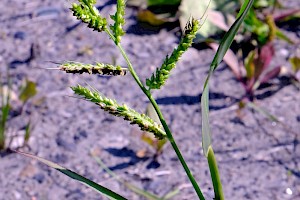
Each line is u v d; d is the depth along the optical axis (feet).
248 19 2.53
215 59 0.92
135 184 1.95
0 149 2.08
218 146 2.10
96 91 0.92
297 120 2.19
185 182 1.96
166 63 0.90
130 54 2.56
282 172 1.98
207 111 0.95
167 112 2.25
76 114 2.25
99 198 1.90
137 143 2.11
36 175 1.99
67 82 2.42
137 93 2.35
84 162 2.04
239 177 1.97
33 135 2.15
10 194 1.92
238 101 2.29
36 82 2.41
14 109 2.26
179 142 2.12
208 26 2.57
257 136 2.13
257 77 2.28
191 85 2.38
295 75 2.37
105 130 2.18
